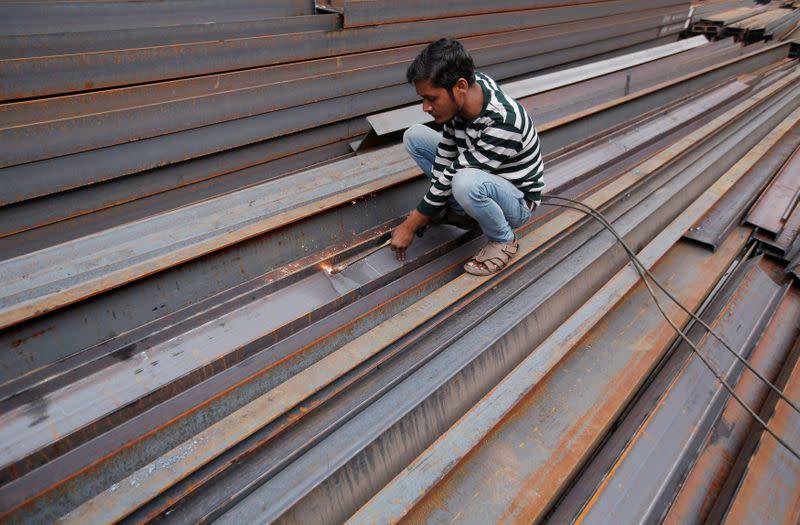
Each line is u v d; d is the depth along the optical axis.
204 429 1.66
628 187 3.27
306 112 2.99
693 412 2.12
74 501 1.40
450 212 2.36
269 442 1.61
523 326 2.18
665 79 5.18
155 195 2.57
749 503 1.83
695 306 2.71
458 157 1.99
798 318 2.95
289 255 2.26
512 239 2.27
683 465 1.93
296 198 2.37
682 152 3.85
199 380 1.67
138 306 1.87
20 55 2.04
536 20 4.30
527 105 3.81
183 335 1.77
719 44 6.36
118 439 1.50
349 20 2.95
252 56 2.64
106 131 2.25
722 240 3.26
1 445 1.36
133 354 1.67
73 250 1.89
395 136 3.01
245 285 2.02
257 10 2.70
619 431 2.08
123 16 2.29
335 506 1.52
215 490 1.47
